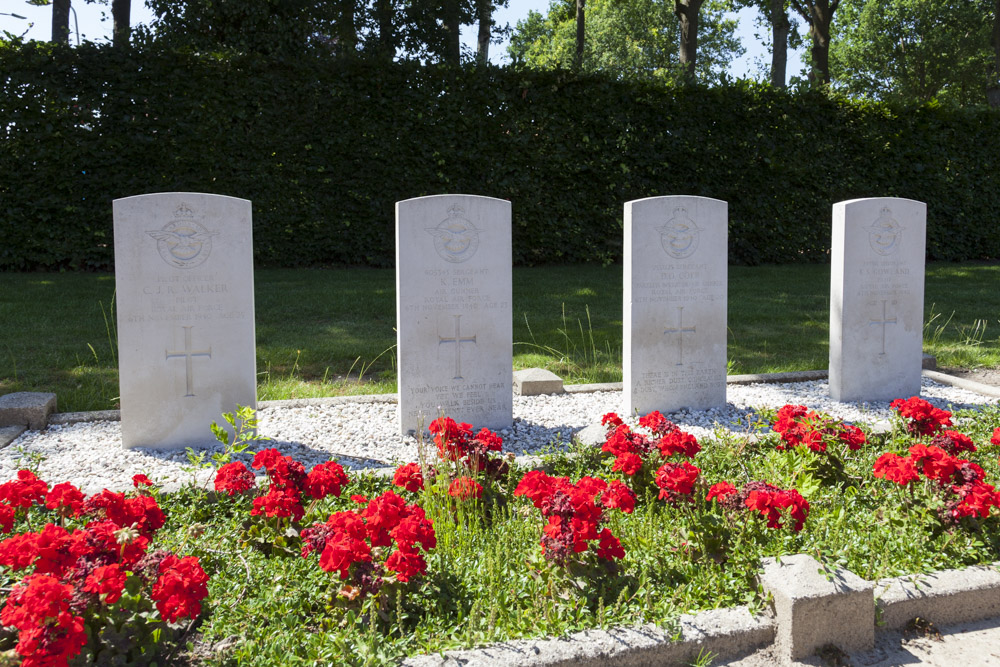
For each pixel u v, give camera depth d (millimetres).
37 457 5031
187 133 12648
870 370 7195
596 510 3312
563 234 14602
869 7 38281
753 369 8312
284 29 16266
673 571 3516
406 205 5871
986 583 3453
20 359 7797
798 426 4645
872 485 4629
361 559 3072
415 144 13602
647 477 4328
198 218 5438
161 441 5520
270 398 6984
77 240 12516
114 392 6918
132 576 2824
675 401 6781
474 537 3797
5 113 11922
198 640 3121
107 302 10336
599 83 14297
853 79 39625
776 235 15547
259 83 12836
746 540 3652
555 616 3094
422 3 18969
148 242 5340
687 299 6711
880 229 7062
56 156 12188
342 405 6777
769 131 15141
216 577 3439
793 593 3102
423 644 2943
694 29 21484
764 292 12562
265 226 13312
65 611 2490
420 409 6043
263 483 4352
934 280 14023
